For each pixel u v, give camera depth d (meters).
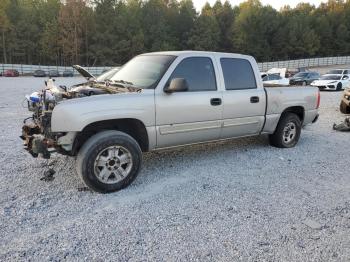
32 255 3.01
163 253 3.07
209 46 82.19
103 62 72.38
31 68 54.28
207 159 5.90
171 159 5.86
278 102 6.31
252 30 84.44
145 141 4.78
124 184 4.48
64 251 3.08
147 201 4.14
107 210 3.88
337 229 3.54
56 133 4.14
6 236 3.31
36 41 71.75
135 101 4.50
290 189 4.60
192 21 85.38
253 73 5.99
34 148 4.20
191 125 5.11
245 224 3.61
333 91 24.58
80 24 67.94
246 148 6.68
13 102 14.13
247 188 4.61
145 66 5.21
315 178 5.06
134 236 3.35
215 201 4.17
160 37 80.00
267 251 3.13
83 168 4.17
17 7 71.94
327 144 7.23
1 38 67.56
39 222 3.60
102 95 4.36
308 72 29.30
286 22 89.19
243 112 5.75
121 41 73.44
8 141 6.93
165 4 89.06
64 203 4.06
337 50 91.62
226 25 89.31
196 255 3.05
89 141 4.24
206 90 5.26
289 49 85.94
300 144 7.18
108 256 3.02
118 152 4.41
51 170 4.72
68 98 4.47
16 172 5.05
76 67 6.04
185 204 4.07
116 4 77.81
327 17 93.38
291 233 3.44
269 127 6.32
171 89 4.59
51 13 73.69
